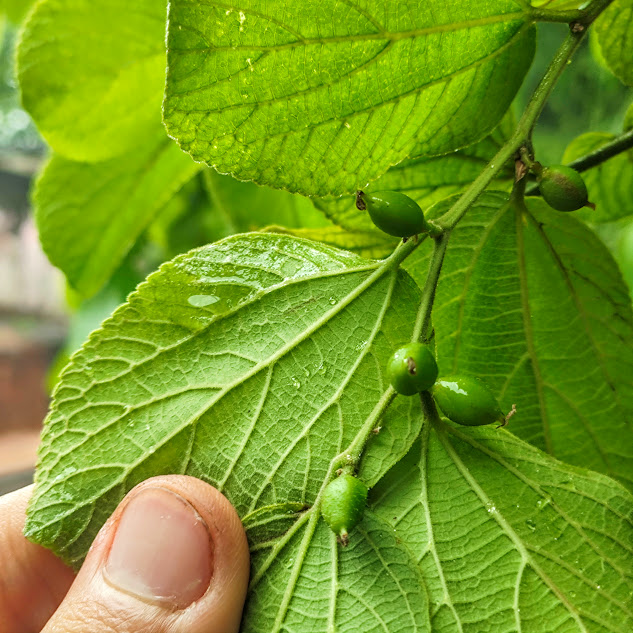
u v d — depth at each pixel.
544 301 0.12
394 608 0.09
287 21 0.09
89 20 0.14
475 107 0.11
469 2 0.09
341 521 0.09
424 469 0.10
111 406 0.10
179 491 0.10
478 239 0.11
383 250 0.13
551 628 0.09
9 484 0.35
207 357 0.10
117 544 0.10
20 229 0.52
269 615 0.10
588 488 0.10
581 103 0.23
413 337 0.10
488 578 0.09
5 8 0.18
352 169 0.10
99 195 0.17
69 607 0.10
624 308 0.12
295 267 0.10
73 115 0.15
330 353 0.10
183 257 0.10
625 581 0.09
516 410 0.12
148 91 0.15
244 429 0.10
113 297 0.25
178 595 0.10
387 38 0.09
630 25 0.12
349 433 0.10
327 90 0.09
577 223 0.11
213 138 0.09
